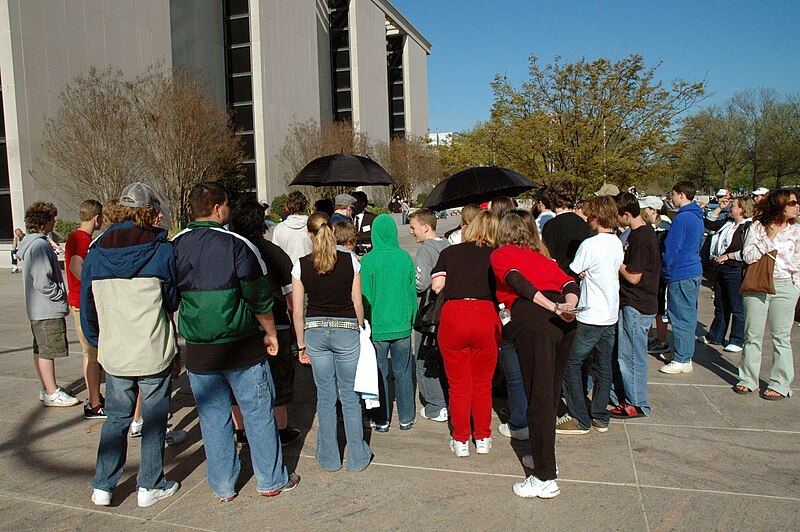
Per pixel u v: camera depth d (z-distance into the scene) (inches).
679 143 587.5
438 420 203.9
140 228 145.2
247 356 144.9
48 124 832.9
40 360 217.8
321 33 1977.1
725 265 277.6
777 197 202.8
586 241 178.4
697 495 145.4
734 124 1796.3
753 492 146.3
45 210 215.5
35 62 842.2
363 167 291.9
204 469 168.1
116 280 140.4
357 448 165.0
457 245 172.9
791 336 300.7
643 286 191.0
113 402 145.2
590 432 185.5
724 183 1828.2
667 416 197.5
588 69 594.2
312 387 239.9
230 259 139.2
